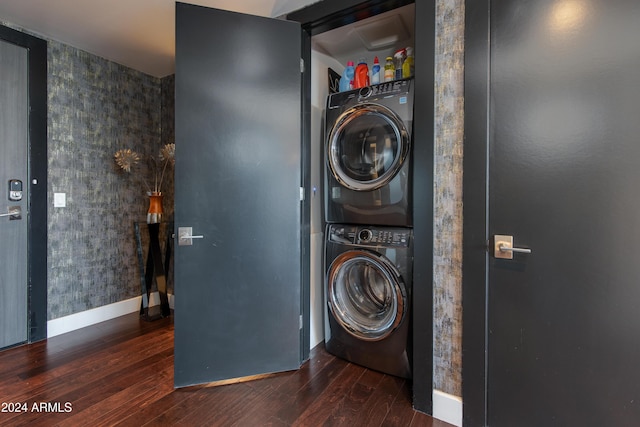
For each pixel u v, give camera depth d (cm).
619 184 116
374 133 191
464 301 145
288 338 192
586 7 120
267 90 185
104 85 270
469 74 142
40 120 228
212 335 179
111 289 279
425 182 154
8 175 214
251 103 182
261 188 185
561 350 127
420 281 157
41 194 229
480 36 139
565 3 123
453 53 146
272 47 185
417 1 154
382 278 196
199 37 172
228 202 179
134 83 293
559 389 128
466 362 145
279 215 189
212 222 177
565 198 125
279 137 188
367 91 193
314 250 223
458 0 145
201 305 176
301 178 202
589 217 121
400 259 178
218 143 177
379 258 183
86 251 261
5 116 212
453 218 148
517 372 135
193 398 165
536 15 128
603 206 119
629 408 116
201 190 174
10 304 216
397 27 208
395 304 181
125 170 284
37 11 201
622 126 115
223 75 176
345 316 206
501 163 136
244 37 180
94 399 163
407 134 176
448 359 151
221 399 165
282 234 190
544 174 128
